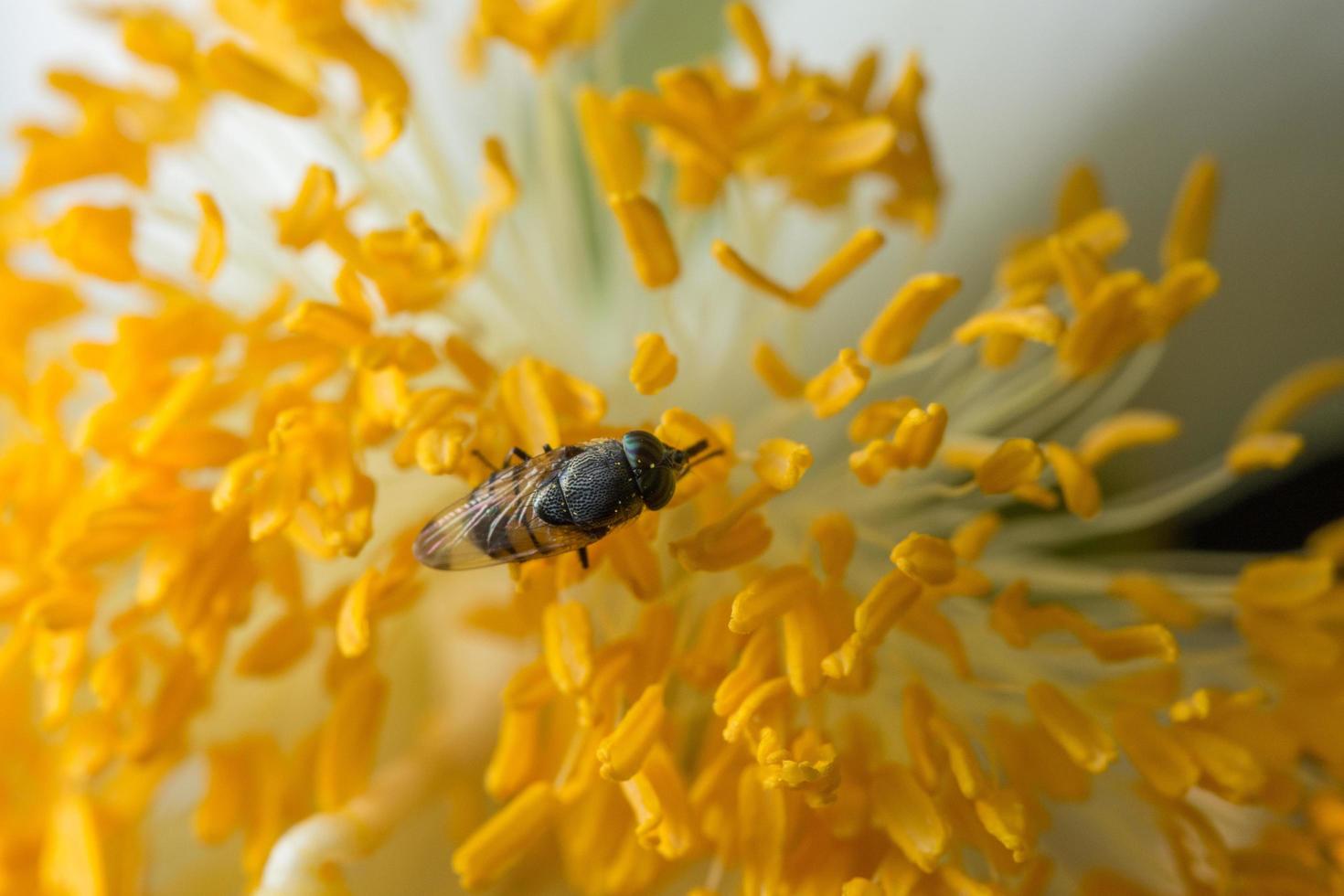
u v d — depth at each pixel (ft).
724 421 0.26
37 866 0.27
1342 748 0.27
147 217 0.30
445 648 0.29
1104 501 0.31
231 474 0.26
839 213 0.30
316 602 0.28
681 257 0.31
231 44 0.27
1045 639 0.30
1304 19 0.31
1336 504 0.31
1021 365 0.31
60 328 0.29
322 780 0.27
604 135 0.27
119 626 0.26
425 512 0.29
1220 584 0.29
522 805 0.26
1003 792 0.25
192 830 0.29
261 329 0.27
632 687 0.26
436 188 0.31
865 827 0.26
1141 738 0.26
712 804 0.26
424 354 0.26
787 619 0.25
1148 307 0.27
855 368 0.26
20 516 0.27
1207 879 0.27
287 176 0.31
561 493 0.26
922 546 0.25
